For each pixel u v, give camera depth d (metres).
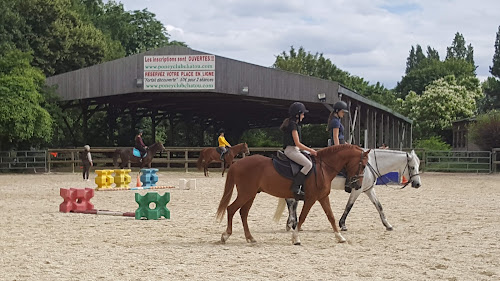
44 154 36.84
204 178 30.62
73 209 15.74
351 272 8.10
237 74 35.44
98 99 41.09
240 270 8.26
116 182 23.69
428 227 12.67
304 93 35.22
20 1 50.12
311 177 10.41
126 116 52.91
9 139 36.81
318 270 8.23
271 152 43.25
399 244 10.43
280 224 13.30
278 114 55.59
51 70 51.06
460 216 14.66
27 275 7.98
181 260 9.02
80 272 8.16
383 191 22.36
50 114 38.75
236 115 57.78
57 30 51.47
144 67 36.06
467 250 9.77
